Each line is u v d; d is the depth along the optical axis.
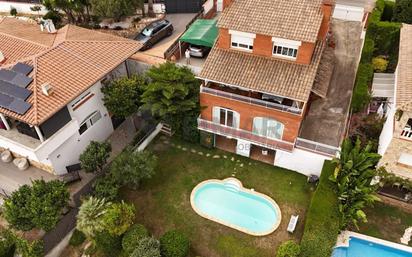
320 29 31.09
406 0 38.94
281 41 28.89
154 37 42.00
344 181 27.56
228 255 27.31
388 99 33.91
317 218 26.89
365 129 32.75
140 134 35.41
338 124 32.47
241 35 29.98
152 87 31.64
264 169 33.00
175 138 36.31
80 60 32.78
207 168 33.41
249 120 31.23
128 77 38.22
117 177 29.81
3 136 31.00
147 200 31.17
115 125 38.19
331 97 34.91
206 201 31.02
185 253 26.53
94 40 35.25
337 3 46.31
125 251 26.97
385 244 27.38
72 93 30.06
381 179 29.17
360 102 32.94
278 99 30.30
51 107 28.64
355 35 41.84
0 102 28.94
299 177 32.19
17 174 33.56
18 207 26.91
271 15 29.92
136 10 45.94
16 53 32.84
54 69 31.31
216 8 48.47
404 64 29.22
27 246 26.52
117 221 26.84
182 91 31.78
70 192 31.72
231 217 29.73
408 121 26.80
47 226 26.55
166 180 32.59
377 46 39.44
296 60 29.70
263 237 28.27
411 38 31.83
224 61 30.97
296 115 28.59
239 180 32.25
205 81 31.66
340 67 37.88
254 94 31.39
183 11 47.38
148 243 25.81
